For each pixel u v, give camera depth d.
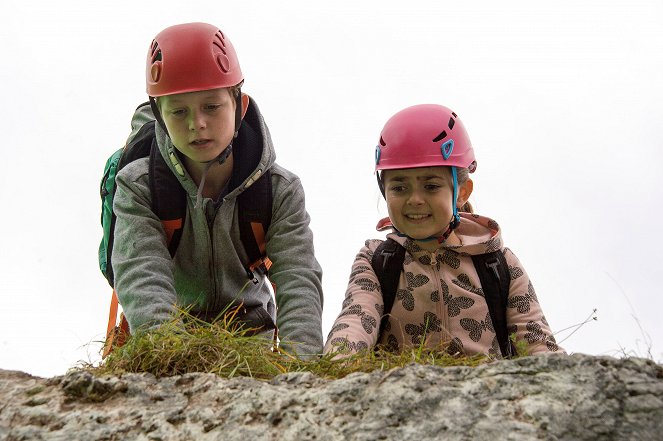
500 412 2.42
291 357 3.29
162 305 3.87
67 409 2.71
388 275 4.27
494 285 4.19
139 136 4.50
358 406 2.51
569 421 2.38
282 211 4.27
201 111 4.03
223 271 4.30
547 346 4.05
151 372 3.02
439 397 2.48
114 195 4.32
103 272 4.57
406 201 4.21
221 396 2.70
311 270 4.21
